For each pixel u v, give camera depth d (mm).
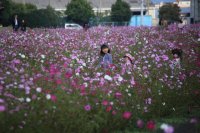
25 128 6863
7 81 8562
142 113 9344
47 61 13625
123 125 8680
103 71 11688
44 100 7535
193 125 9031
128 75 11172
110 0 96375
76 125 7637
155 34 29234
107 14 81375
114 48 19359
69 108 7633
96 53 16844
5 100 7355
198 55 16922
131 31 33844
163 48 19625
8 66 10523
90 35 29344
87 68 12094
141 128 8703
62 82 8633
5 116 6738
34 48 18125
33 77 9023
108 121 8305
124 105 9000
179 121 9461
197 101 11297
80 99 8258
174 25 37969
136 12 97750
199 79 12094
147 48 19359
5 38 23672
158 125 8938
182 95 11031
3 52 14633
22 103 7375
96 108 8320
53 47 19000
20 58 13820
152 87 10578
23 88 7969
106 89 9141
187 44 21812
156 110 9922
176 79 11688
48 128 7137
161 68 12609
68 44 20938
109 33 31516
